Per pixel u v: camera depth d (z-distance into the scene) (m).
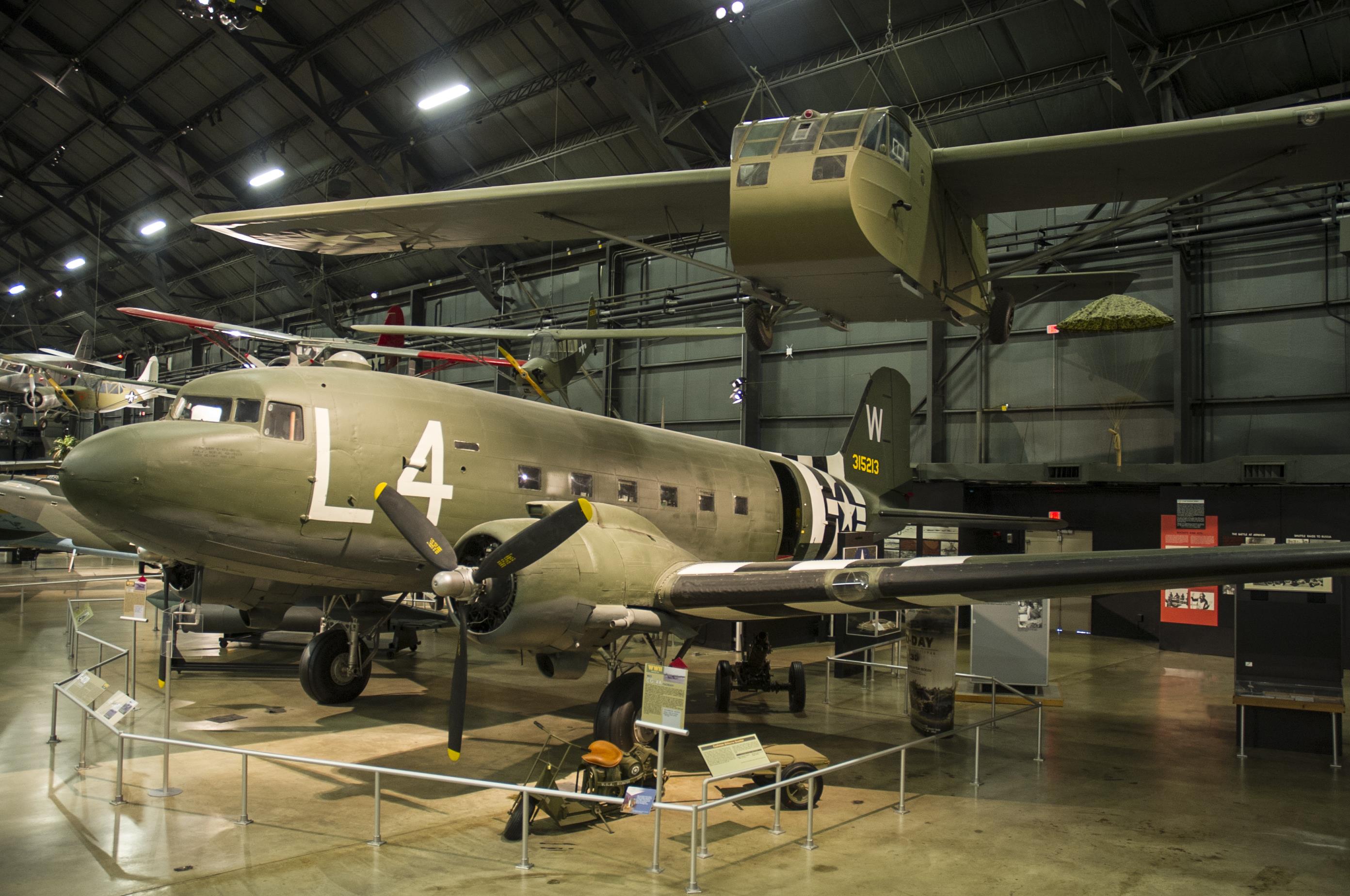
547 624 7.41
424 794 7.42
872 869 5.97
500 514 9.95
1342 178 10.25
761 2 17.38
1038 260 11.38
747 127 9.79
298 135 25.62
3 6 23.80
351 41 21.61
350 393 9.25
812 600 7.43
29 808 6.80
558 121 22.12
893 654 14.50
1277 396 17.22
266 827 6.49
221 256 34.59
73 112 28.41
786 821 6.96
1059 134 18.33
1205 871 6.09
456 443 9.72
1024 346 20.22
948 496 20.00
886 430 17.75
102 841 6.14
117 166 30.58
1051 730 10.41
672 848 6.29
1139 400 18.66
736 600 7.77
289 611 12.70
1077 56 16.53
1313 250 16.97
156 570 21.78
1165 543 17.09
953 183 10.80
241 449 8.41
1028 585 6.51
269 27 21.61
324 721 9.94
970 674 11.27
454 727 7.12
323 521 8.84
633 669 8.98
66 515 20.83
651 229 12.67
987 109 17.56
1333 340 16.72
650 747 8.41
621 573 7.95
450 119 22.72
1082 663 15.70
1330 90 16.06
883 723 10.62
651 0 18.00
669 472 12.15
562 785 6.71
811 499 14.73
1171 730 10.51
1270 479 15.62
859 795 7.70
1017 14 16.06
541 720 10.28
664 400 25.91
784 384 23.77
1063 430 19.67
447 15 20.05
